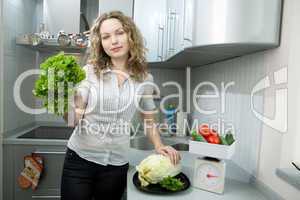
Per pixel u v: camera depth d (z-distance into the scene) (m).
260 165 1.11
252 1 0.96
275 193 0.99
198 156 1.18
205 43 1.01
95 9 2.25
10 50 1.92
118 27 1.16
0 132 1.84
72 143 1.32
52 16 2.13
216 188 1.04
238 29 0.96
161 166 1.06
